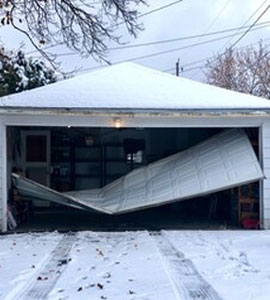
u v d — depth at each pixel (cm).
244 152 1171
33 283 633
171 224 1245
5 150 1126
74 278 655
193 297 559
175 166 1287
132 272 687
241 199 1188
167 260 772
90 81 1327
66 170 1630
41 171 1577
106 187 1364
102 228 1173
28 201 1360
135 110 1119
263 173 1130
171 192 1155
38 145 1580
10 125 1134
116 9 770
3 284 630
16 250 872
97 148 1644
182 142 1633
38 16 745
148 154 1644
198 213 1499
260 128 1145
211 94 1241
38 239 995
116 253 833
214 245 900
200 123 1147
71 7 758
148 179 1282
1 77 1245
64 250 870
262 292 573
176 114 1123
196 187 1136
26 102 1132
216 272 684
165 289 595
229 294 567
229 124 1146
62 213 1505
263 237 990
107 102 1155
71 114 1119
